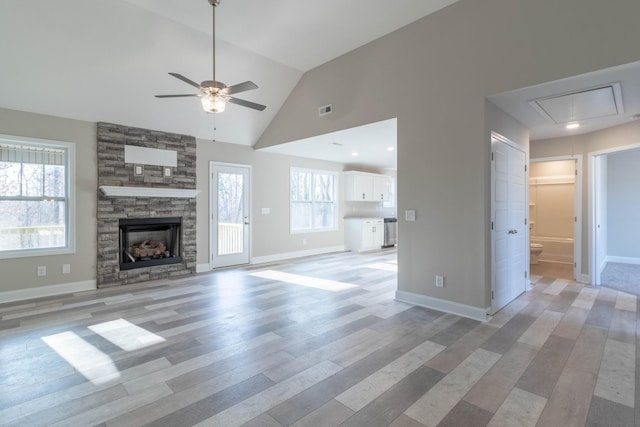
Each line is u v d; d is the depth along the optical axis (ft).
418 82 12.59
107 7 11.51
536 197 24.08
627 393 6.90
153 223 17.69
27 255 14.11
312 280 17.26
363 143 19.47
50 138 14.60
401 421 6.05
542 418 6.11
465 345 9.25
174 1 11.43
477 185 11.13
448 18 11.67
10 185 13.99
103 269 16.02
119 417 6.19
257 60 15.58
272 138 20.18
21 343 9.50
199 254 19.69
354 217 29.84
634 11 8.25
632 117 13.30
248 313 12.00
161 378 7.57
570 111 12.50
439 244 12.14
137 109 15.94
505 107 12.01
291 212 24.91
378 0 11.37
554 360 8.37
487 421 6.04
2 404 6.61
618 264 21.26
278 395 6.88
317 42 14.24
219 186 20.58
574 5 9.11
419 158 12.60
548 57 9.55
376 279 17.49
